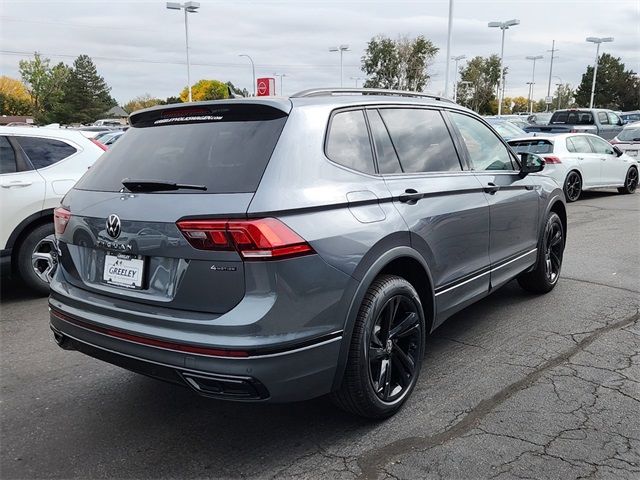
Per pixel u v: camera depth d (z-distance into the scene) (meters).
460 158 4.24
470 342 4.55
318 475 2.86
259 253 2.62
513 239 4.85
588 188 13.47
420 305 3.54
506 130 17.45
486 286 4.45
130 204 2.99
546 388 3.72
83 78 104.19
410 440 3.15
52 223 6.10
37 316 5.50
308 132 3.05
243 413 3.54
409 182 3.58
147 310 2.89
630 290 5.88
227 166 2.89
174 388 3.90
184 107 3.29
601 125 21.44
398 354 3.43
